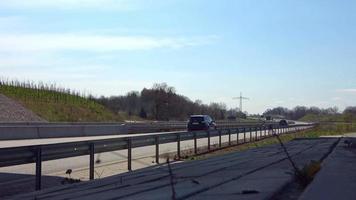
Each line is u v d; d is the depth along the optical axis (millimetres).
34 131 43125
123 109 119000
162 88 116688
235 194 11898
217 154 29047
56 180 16953
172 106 115812
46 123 52719
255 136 45938
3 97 68250
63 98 84188
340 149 30047
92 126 50688
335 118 154125
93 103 91375
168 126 65688
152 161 23750
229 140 37000
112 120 86812
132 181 15695
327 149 30500
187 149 30953
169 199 11305
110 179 16469
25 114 66000
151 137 22578
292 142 41250
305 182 13930
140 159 24609
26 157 14445
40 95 80062
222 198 11328
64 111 77562
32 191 14445
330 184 13211
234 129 38656
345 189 12297
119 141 19609
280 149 31062
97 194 12875
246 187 13109
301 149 30844
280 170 17500
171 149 30844
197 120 56750
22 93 77062
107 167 21062
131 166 20953
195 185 13820
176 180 15297
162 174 17438
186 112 120438
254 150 31000
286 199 11586
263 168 18562
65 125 48562
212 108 131250
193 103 123812
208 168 19266
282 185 13320
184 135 27359
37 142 36125
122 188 13984
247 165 20141
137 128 58906
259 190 12461
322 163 19688
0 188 15031
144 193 12648
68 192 13688
